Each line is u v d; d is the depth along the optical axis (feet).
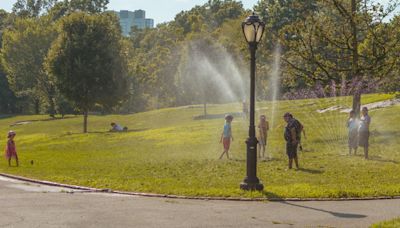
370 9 86.84
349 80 91.20
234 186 51.65
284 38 92.12
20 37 270.87
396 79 93.76
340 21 89.25
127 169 68.64
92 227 34.24
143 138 119.34
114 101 177.58
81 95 171.63
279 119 129.90
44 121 233.35
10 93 326.44
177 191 48.29
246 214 38.75
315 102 149.79
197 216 38.01
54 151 107.24
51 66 174.91
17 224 35.01
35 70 270.46
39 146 123.13
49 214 38.58
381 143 86.48
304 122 119.44
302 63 96.58
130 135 128.77
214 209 40.73
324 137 96.27
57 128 198.39
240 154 82.17
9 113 332.60
